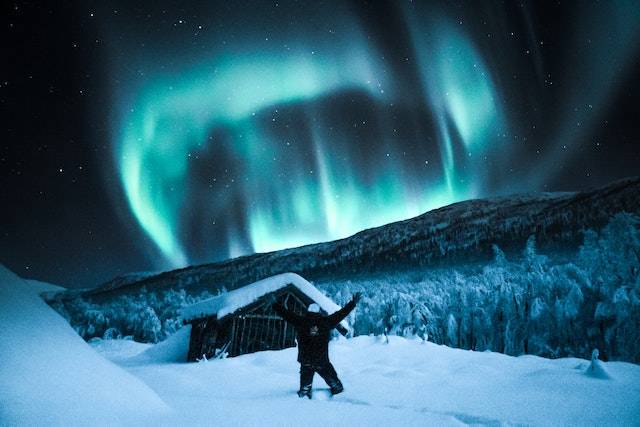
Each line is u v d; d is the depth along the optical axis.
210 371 7.88
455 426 3.72
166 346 14.03
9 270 3.86
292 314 5.59
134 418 3.36
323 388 5.84
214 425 3.46
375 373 6.87
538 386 5.15
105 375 3.63
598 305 20.27
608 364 6.22
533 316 21.91
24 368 3.10
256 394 5.88
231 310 12.30
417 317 20.20
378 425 3.66
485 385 5.47
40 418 2.83
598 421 3.88
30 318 3.53
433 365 7.53
